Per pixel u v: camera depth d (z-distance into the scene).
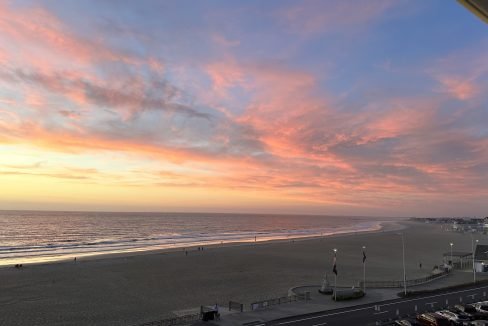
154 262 92.94
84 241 158.12
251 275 76.38
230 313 44.19
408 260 103.00
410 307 46.78
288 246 137.88
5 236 175.75
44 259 100.88
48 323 44.09
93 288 63.06
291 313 43.75
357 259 103.25
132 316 46.69
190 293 59.75
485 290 57.50
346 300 50.19
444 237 197.12
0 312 48.38
